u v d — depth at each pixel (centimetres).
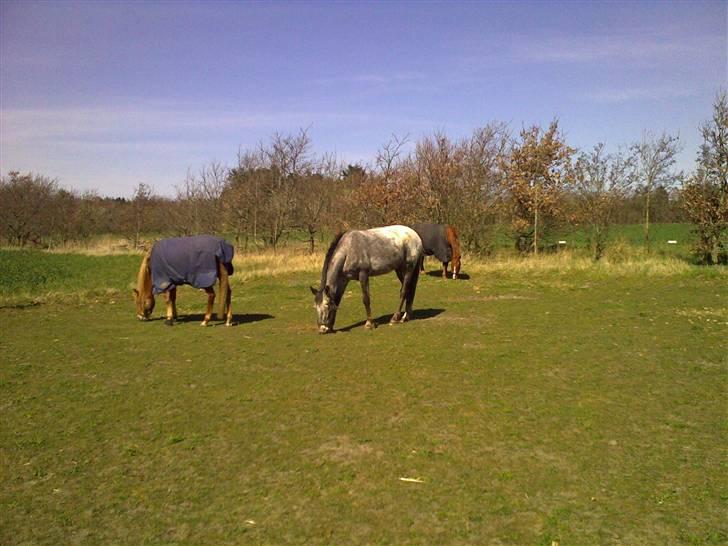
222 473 518
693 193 2127
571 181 2345
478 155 2380
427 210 2375
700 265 2053
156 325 1198
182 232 2995
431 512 444
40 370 855
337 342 1008
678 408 661
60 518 448
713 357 873
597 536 407
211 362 888
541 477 496
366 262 1095
